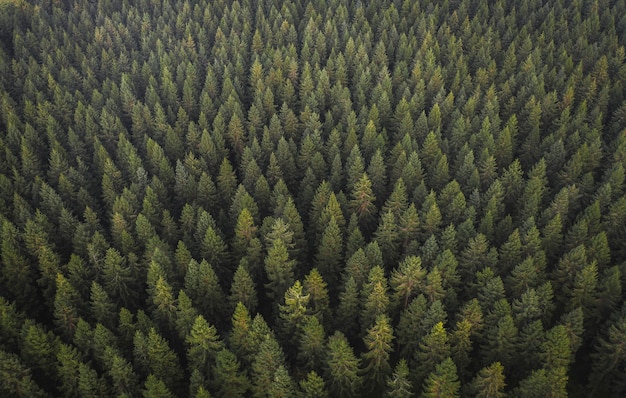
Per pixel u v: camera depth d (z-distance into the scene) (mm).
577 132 77812
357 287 54906
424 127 83625
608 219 62156
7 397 45531
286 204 63062
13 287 59312
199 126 89375
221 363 44375
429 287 51062
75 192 76000
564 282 55469
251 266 60656
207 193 72062
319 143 82750
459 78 96125
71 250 66938
